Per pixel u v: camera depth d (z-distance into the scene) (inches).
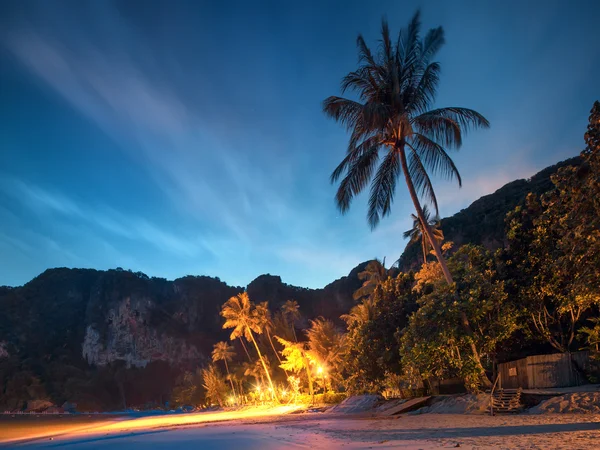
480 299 920.9
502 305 928.3
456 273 1013.2
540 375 843.4
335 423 925.8
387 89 936.9
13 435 2140.7
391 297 1396.4
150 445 749.3
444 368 951.0
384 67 952.9
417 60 936.9
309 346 2333.9
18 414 6545.3
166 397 7687.0
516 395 782.5
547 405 703.7
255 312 2842.0
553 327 983.0
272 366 3486.7
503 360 1010.1
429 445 442.9
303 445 556.4
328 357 2206.0
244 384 3993.6
